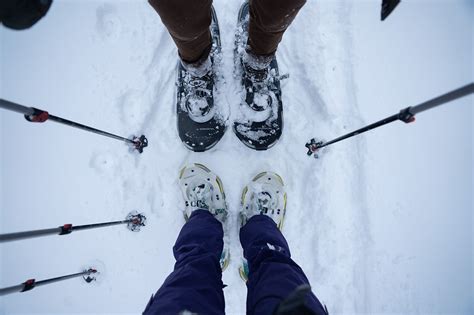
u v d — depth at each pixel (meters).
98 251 2.56
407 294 2.53
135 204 2.56
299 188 2.60
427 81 2.53
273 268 1.61
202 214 2.26
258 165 2.59
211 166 2.58
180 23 1.46
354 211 2.58
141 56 2.60
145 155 2.58
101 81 2.58
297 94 2.61
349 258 2.57
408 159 2.55
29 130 2.57
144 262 2.55
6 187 2.54
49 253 2.55
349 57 2.61
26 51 2.57
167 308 1.26
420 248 2.54
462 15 2.57
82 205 2.55
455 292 2.51
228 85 2.54
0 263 2.53
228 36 2.62
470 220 2.52
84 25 2.60
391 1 1.20
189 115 2.49
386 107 2.56
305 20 2.62
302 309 1.01
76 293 2.56
